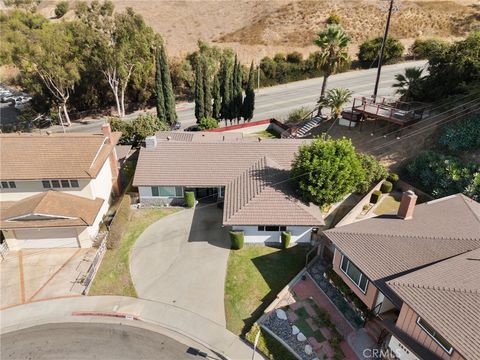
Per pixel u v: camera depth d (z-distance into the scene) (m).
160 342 21.56
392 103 40.78
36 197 28.94
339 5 88.81
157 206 34.06
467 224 22.62
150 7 103.31
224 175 33.12
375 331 21.03
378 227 23.17
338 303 23.33
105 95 64.38
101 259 27.77
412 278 17.94
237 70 48.66
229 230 29.34
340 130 42.25
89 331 22.31
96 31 50.31
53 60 48.12
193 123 54.59
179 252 28.36
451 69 37.69
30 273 26.61
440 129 36.59
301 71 71.31
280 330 21.67
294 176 29.06
